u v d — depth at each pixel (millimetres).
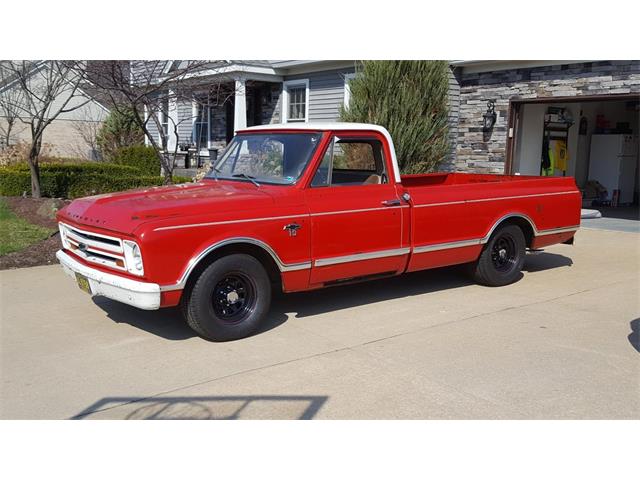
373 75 12633
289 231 5594
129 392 4398
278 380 4598
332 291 7277
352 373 4734
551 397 4301
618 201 17250
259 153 6367
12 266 8266
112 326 5867
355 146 6758
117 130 21391
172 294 5047
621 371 4770
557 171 16188
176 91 11602
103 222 5273
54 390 4434
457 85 14203
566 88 12391
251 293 5582
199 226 5113
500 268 7531
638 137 17625
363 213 6059
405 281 7801
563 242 8266
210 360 5008
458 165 14562
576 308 6547
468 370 4785
